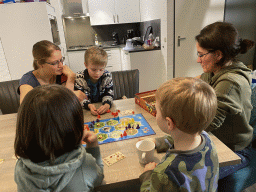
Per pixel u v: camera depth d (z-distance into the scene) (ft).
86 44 16.02
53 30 10.15
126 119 4.09
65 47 14.28
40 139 1.76
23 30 9.09
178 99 1.93
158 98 2.16
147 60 11.76
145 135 3.47
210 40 3.47
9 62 9.36
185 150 2.10
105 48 14.01
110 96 5.07
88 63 4.64
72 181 2.00
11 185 2.53
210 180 2.17
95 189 2.45
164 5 10.65
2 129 4.02
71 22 15.30
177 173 1.97
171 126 2.10
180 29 11.14
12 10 8.78
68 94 1.91
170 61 11.56
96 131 3.68
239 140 3.79
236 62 3.67
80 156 1.96
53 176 1.79
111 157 2.94
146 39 13.73
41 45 4.54
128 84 6.50
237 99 3.37
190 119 1.95
